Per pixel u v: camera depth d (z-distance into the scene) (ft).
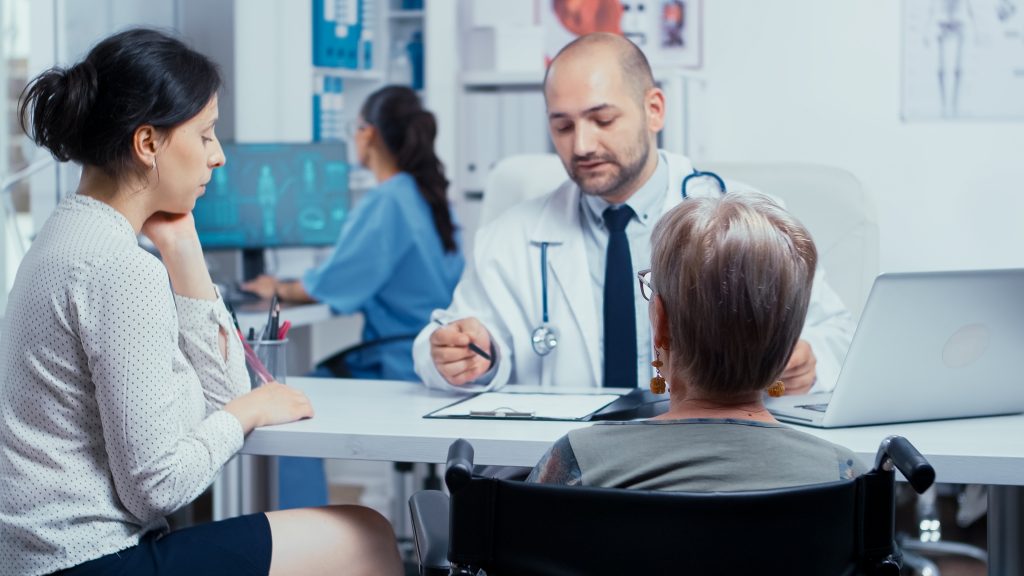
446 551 3.89
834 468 3.51
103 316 4.50
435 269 11.34
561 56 6.84
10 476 4.63
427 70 13.64
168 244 5.38
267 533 4.92
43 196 11.39
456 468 3.28
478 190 13.53
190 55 4.96
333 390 6.38
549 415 5.35
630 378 6.83
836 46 13.33
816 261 3.66
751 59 13.56
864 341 4.75
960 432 4.93
